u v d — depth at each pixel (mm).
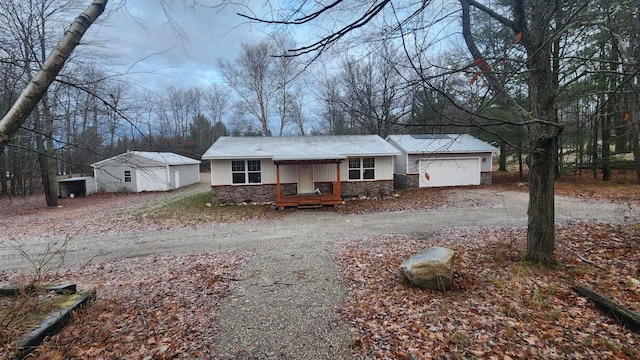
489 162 18922
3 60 2324
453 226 9219
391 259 6277
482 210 11609
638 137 11172
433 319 3791
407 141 19547
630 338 3191
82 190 20359
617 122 14555
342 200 15180
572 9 3004
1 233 10250
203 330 3773
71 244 8648
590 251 5832
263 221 11516
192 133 34969
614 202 11086
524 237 7324
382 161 16375
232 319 4043
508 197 14078
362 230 9320
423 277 4645
